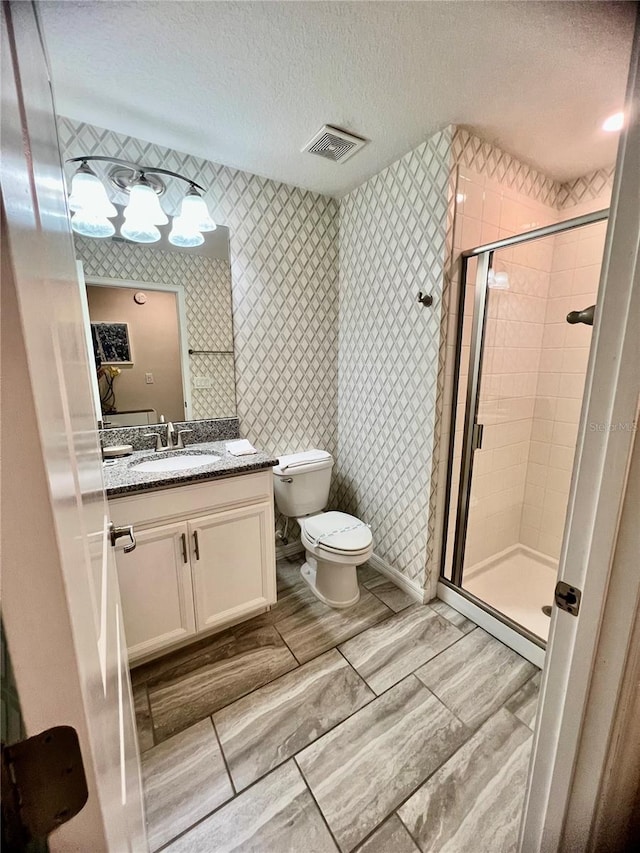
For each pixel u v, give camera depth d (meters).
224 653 1.59
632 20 0.99
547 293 2.06
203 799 1.06
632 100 0.45
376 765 1.14
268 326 2.08
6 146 0.25
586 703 0.56
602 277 0.49
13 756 0.25
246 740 1.22
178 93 1.28
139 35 1.03
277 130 1.51
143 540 1.40
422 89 1.27
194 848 0.96
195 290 1.83
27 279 0.27
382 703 1.35
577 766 0.59
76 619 0.30
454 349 1.73
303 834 0.98
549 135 1.55
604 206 1.84
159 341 1.78
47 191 0.43
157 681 1.45
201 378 1.92
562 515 2.15
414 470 1.91
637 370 0.46
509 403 2.06
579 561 0.54
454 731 1.25
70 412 0.43
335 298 2.30
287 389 2.21
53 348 0.36
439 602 1.93
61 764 0.27
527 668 1.50
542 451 2.21
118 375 1.71
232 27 1.01
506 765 1.14
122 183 1.57
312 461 2.14
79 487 0.43
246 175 1.86
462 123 1.47
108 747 0.43
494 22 1.00
